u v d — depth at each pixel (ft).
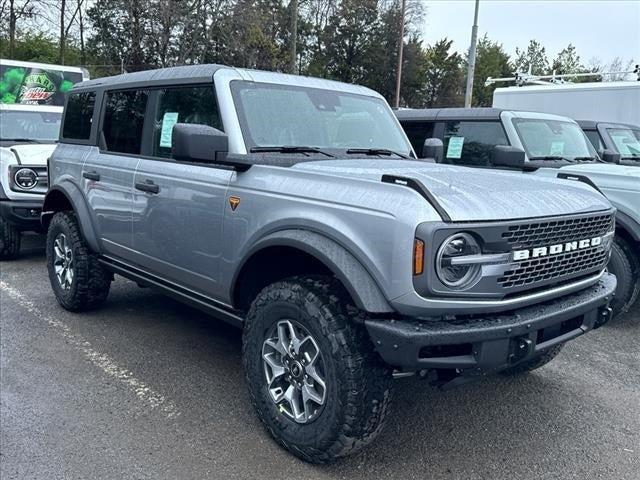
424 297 8.46
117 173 15.01
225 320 12.44
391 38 173.68
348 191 9.48
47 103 39.52
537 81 48.39
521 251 9.14
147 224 13.93
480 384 13.96
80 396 12.48
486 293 8.84
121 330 16.58
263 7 93.71
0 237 24.73
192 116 13.01
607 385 14.25
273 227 10.39
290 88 13.33
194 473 9.82
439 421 12.00
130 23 83.97
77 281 17.03
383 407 9.42
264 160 11.29
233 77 12.57
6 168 24.16
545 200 10.05
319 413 9.71
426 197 8.68
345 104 14.15
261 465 10.12
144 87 14.87
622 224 18.17
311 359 9.91
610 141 27.96
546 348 9.82
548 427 11.93
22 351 14.87
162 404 12.23
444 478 9.98
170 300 19.62
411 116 25.67
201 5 79.61
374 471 10.10
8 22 94.38
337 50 171.32
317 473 9.95
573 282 10.58
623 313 20.43
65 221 17.30
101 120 16.56
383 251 8.70
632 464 10.66
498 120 22.75
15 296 19.71
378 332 8.77
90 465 9.96
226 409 12.09
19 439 10.71
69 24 97.30
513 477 10.09
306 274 10.39
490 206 9.11
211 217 11.89
